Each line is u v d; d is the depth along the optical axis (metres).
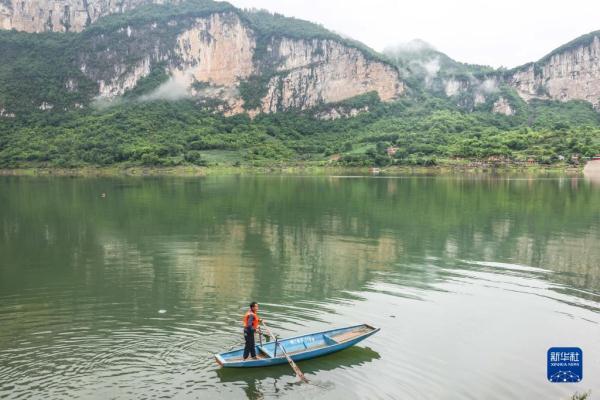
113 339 20.69
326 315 23.75
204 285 28.69
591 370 18.38
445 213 58.16
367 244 40.34
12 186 103.88
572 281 29.83
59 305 25.14
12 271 31.95
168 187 99.56
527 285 28.97
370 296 26.72
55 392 16.34
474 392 16.66
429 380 17.45
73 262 34.38
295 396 16.28
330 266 33.16
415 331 21.86
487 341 20.86
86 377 17.39
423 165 176.25
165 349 19.70
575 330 22.17
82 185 106.88
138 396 16.16
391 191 87.62
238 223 51.00
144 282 29.31
